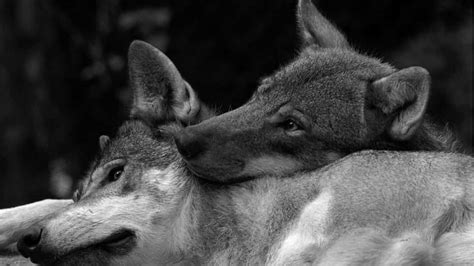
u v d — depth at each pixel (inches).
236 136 559.5
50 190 960.3
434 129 601.3
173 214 527.5
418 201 476.7
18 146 957.2
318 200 487.5
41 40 967.6
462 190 480.7
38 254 519.2
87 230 519.2
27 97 965.2
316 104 580.7
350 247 464.4
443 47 1188.5
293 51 943.0
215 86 951.6
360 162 495.8
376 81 576.1
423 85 557.9
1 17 961.5
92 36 976.3
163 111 567.8
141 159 543.8
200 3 956.6
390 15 973.8
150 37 975.6
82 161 974.4
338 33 654.5
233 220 513.7
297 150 569.3
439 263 470.3
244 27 951.0
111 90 976.9
